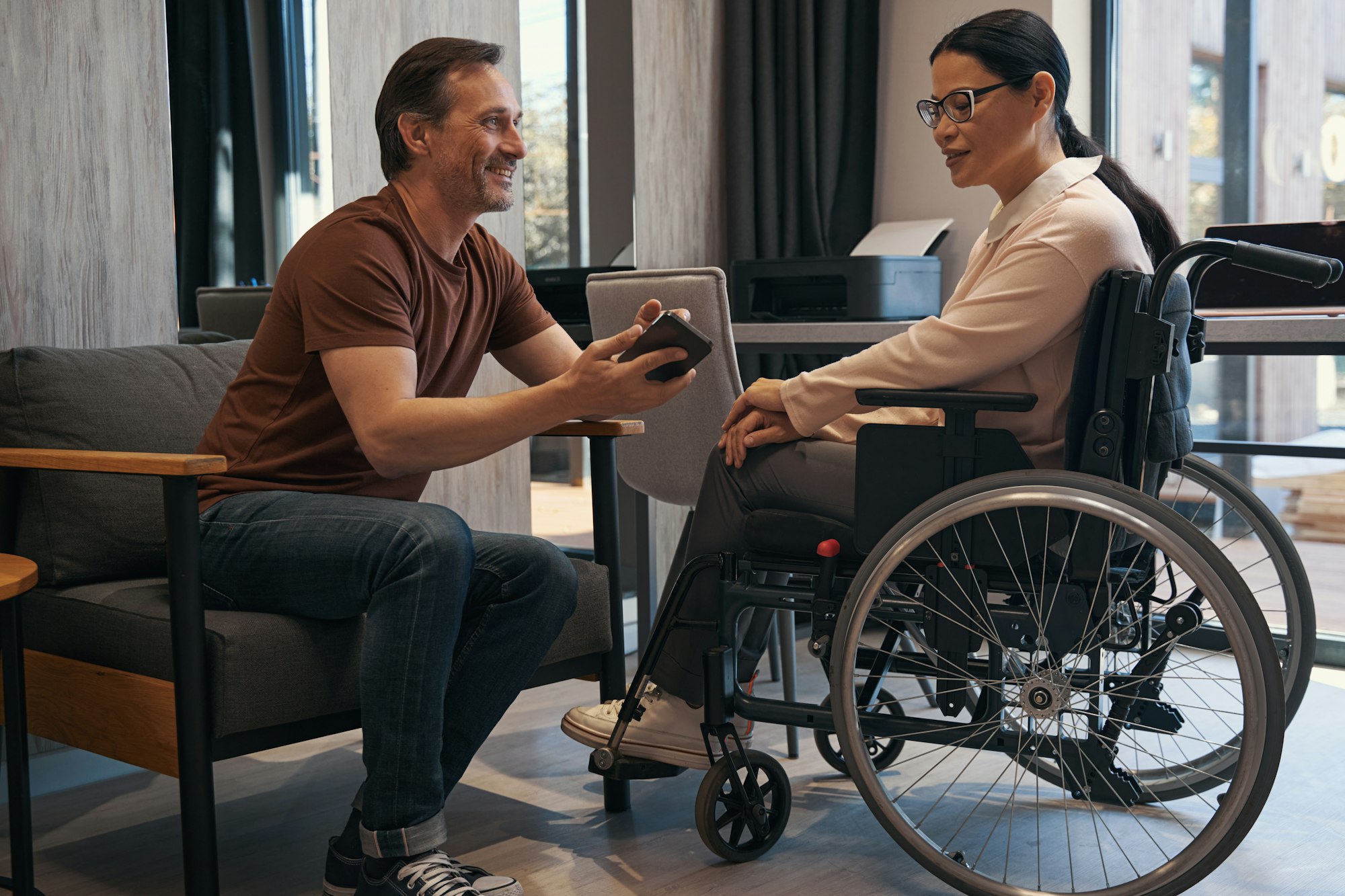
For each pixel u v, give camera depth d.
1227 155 3.39
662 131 3.33
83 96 2.17
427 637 1.47
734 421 1.77
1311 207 3.30
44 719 1.69
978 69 1.65
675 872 1.73
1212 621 1.66
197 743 1.44
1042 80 1.64
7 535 1.76
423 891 1.46
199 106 2.35
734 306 3.30
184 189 2.33
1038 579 1.54
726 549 1.75
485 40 2.89
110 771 2.22
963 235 3.38
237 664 1.46
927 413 1.79
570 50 3.09
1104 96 3.40
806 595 1.68
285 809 2.01
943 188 3.42
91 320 2.19
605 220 3.20
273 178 2.49
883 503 1.59
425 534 1.47
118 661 1.58
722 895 1.65
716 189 3.50
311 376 1.65
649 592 2.94
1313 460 3.56
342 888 1.57
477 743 1.64
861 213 3.54
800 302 3.26
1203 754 2.12
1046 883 1.66
